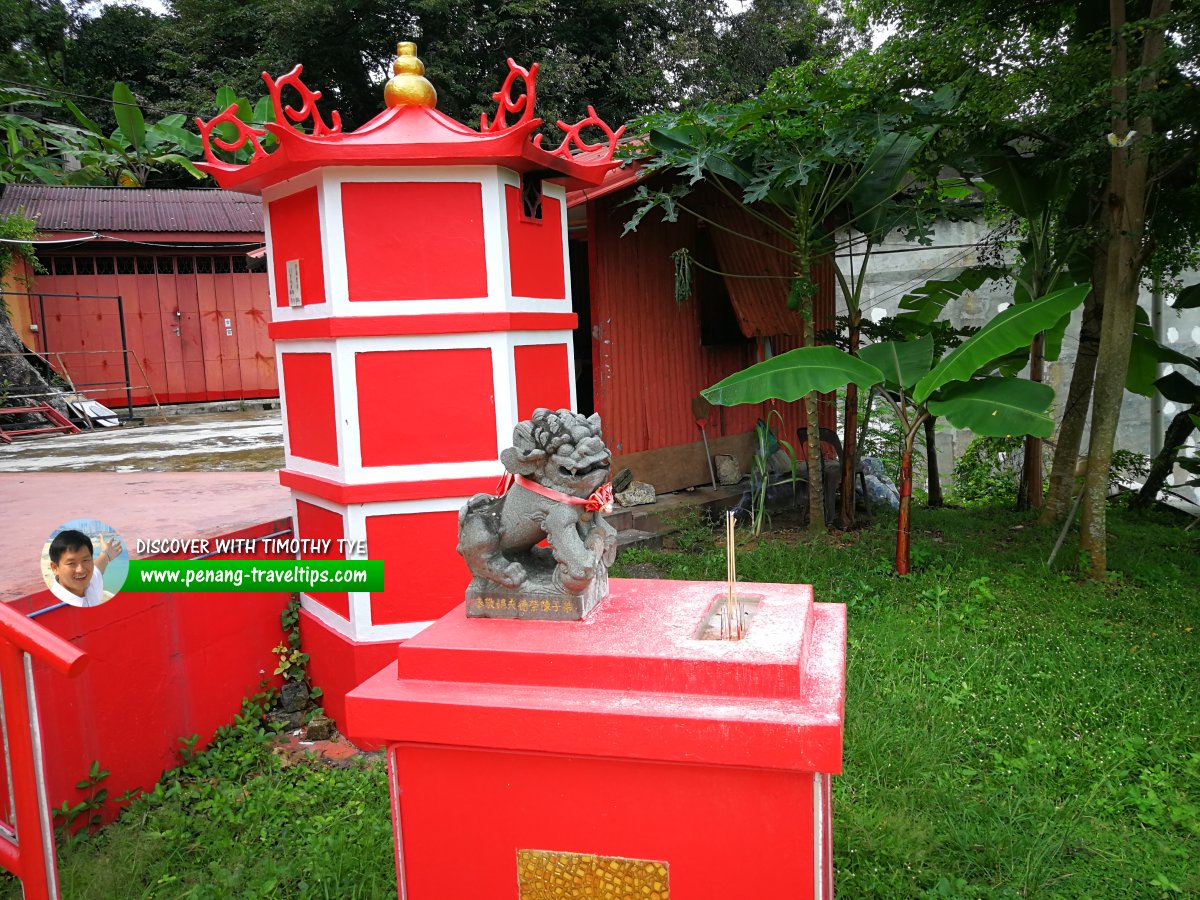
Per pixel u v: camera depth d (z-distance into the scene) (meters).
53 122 17.56
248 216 15.56
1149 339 8.69
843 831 3.53
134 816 3.94
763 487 8.13
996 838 3.48
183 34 19.44
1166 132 6.44
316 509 4.86
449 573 4.64
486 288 4.45
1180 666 5.01
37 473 7.62
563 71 17.72
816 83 7.13
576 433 2.67
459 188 4.38
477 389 4.50
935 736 4.25
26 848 2.40
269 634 5.07
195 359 15.20
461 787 2.47
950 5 6.82
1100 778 3.94
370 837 3.56
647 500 8.27
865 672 4.95
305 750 4.67
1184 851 3.40
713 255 9.11
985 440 11.51
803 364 6.26
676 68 19.75
